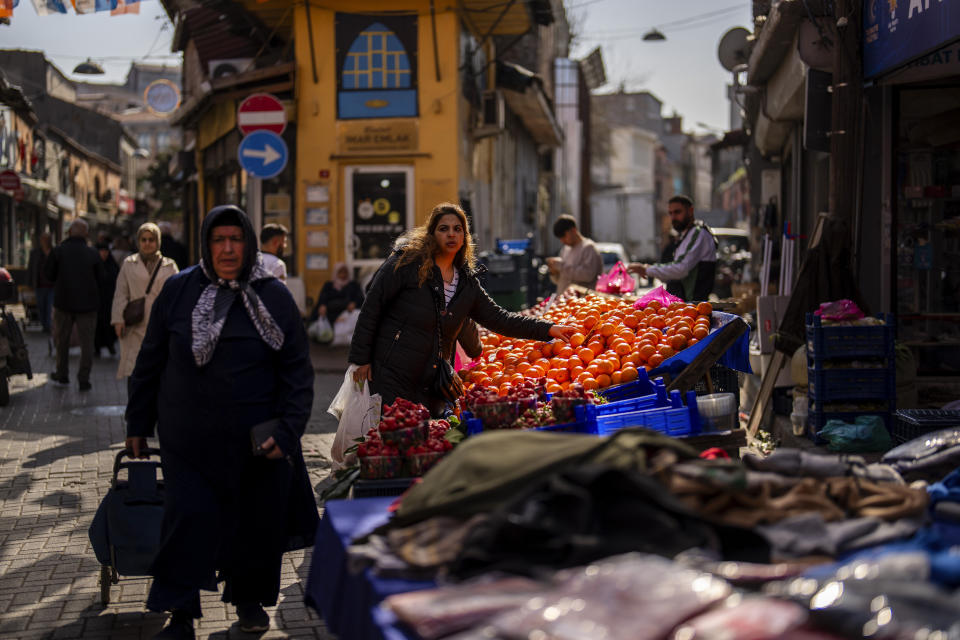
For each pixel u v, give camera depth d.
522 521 2.67
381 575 2.81
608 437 3.03
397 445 4.31
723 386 6.82
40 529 6.52
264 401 4.52
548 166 38.38
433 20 17.61
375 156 17.86
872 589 2.26
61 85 57.53
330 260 18.03
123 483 5.02
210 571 4.41
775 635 2.15
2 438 9.65
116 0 10.27
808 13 8.91
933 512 3.15
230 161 20.08
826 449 7.50
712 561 2.59
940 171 9.59
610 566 2.46
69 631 4.76
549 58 42.34
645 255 64.19
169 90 28.70
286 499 4.67
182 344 4.42
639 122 97.69
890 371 7.70
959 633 2.04
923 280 9.66
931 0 6.99
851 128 8.71
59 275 12.73
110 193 58.19
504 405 4.71
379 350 6.20
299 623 4.86
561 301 9.02
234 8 18.08
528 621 2.26
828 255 8.70
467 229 6.34
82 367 12.87
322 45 17.78
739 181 57.53
